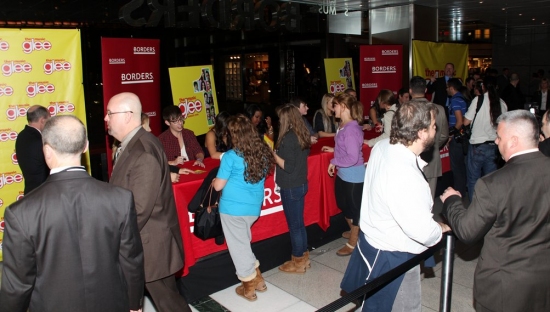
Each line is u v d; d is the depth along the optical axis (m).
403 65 8.80
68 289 1.76
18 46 4.39
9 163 4.45
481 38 19.06
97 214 1.82
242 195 3.33
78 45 4.70
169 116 4.59
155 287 2.73
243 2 7.29
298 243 3.96
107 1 6.40
